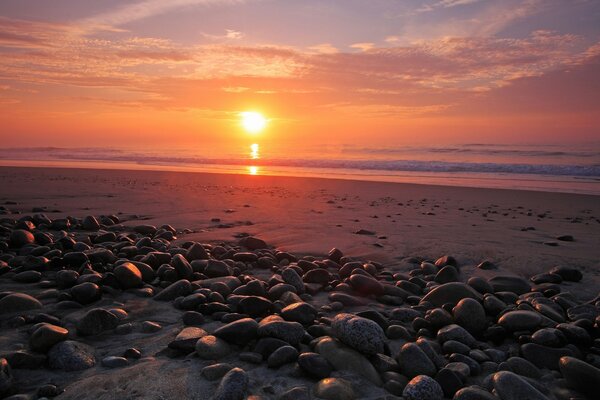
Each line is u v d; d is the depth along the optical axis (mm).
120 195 12570
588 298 4703
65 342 2932
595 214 10703
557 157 28922
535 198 13492
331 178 19359
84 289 3934
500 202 12711
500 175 21453
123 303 4000
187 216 9336
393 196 13891
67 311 3709
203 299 3961
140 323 3559
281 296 4188
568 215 10500
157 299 4129
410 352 2920
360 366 2820
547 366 3096
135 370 2768
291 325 3148
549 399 2623
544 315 3889
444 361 3062
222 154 37219
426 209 11219
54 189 13430
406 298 4555
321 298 4492
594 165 23125
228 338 3115
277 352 2908
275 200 12422
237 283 4531
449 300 4164
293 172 23406
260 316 3717
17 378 2641
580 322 3561
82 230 7297
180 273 4711
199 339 3092
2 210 9117
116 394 2498
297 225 8547
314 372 2732
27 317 3416
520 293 4820
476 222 9266
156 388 2568
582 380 2756
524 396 2545
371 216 9883
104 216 8430
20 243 5742
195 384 2621
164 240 6570
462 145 39781
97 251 5109
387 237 7551
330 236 7555
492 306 3971
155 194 13008
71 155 36750
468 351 3205
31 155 36906
